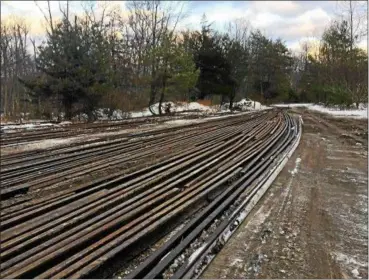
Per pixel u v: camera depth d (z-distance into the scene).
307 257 4.28
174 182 7.02
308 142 14.44
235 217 5.45
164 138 13.81
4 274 3.56
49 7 31.69
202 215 5.36
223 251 4.39
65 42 23.12
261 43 67.38
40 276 3.53
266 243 4.64
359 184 7.82
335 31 42.31
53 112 23.94
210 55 43.34
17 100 32.56
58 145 11.73
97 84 23.41
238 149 11.50
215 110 40.09
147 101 33.34
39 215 5.30
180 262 3.98
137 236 4.43
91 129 16.95
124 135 14.60
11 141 12.59
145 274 3.82
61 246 4.15
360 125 21.98
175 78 30.52
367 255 4.37
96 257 3.90
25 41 47.56
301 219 5.54
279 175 8.41
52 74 22.78
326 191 7.18
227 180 7.47
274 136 15.05
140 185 6.73
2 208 5.51
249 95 66.19
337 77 40.62
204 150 10.87
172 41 32.06
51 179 7.28
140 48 39.28
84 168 8.28
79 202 5.73
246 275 3.83
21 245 4.18
